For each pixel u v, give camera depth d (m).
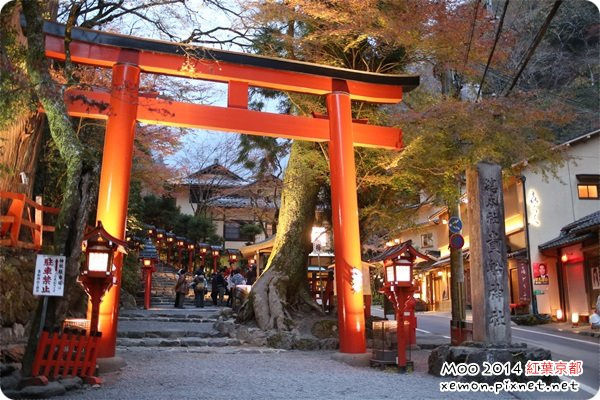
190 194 40.44
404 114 10.76
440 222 34.12
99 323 9.10
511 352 8.61
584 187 23.78
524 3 22.17
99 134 15.54
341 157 11.43
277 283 13.91
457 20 11.06
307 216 14.62
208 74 10.94
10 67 7.49
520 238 25.55
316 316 14.05
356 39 12.92
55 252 7.06
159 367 9.41
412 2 11.17
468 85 13.90
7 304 9.26
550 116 10.26
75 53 9.98
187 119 10.64
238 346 12.73
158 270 33.34
